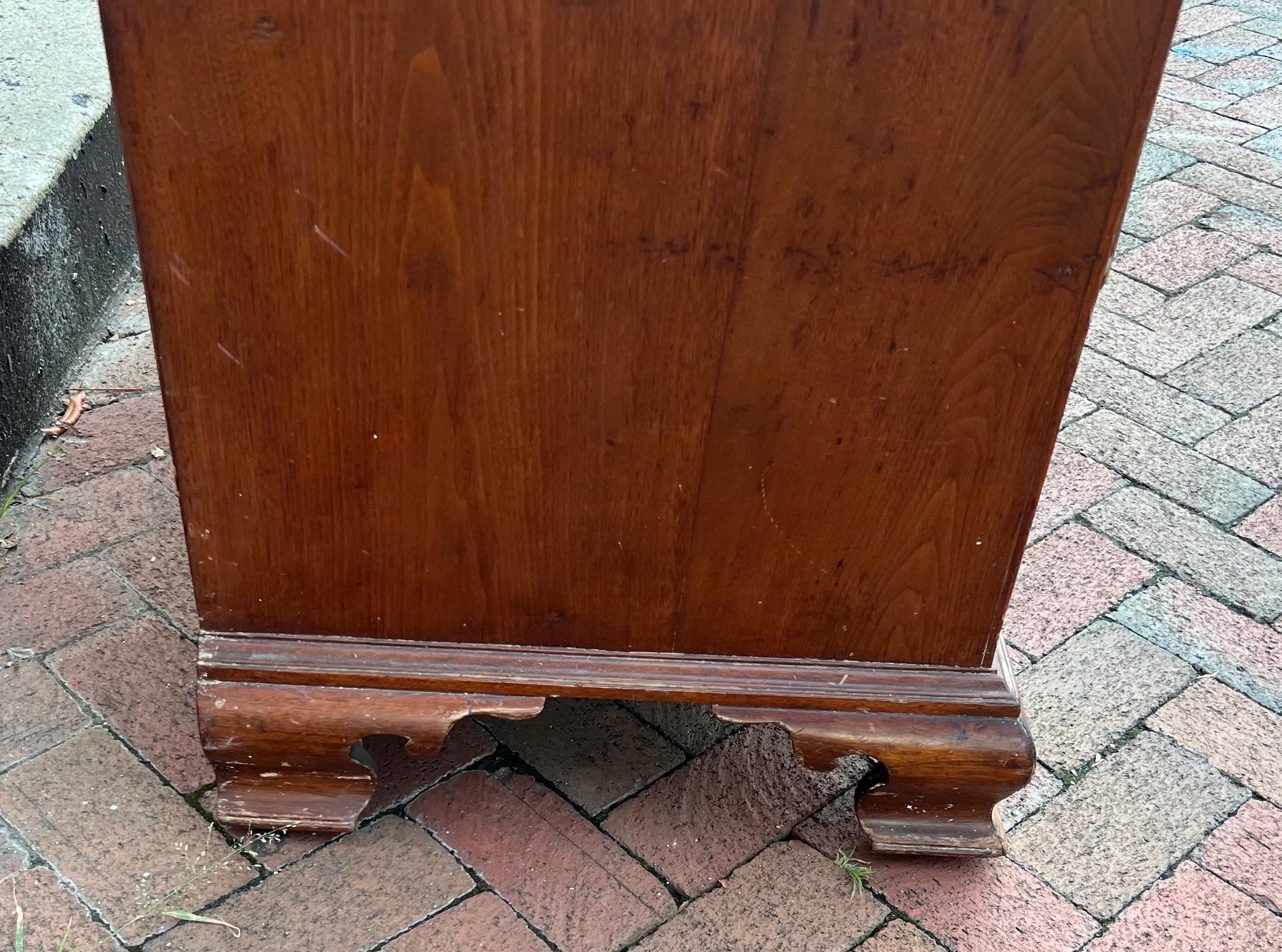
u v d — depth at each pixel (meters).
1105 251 1.14
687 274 1.15
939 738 1.44
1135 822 1.61
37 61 2.48
